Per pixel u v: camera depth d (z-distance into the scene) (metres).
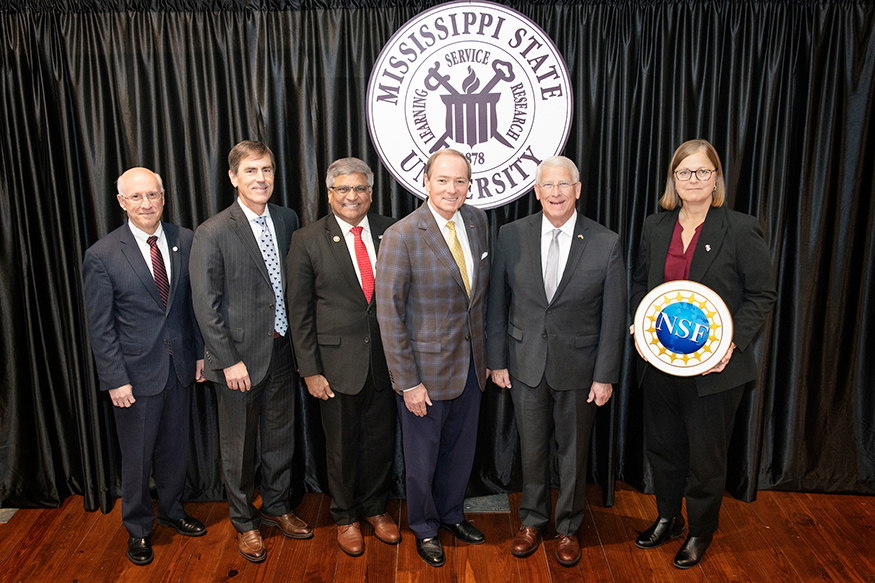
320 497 2.90
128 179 2.24
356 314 2.32
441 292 2.19
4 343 2.75
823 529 2.60
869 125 2.66
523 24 2.62
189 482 2.89
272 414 2.51
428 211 2.21
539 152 2.71
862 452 2.85
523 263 2.28
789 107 2.64
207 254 2.25
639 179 2.76
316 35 2.65
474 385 2.35
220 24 2.63
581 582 2.29
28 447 2.81
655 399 2.39
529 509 2.46
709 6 2.62
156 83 2.65
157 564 2.42
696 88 2.67
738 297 2.25
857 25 2.61
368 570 2.37
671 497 2.46
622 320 2.24
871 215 2.71
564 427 2.33
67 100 2.62
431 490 2.46
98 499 2.80
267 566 2.40
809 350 2.81
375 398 2.43
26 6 2.56
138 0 2.59
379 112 2.67
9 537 2.60
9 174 2.65
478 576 2.32
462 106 2.67
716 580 2.29
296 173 2.75
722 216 2.21
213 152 2.68
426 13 2.61
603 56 2.66
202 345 2.52
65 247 2.70
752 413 2.75
